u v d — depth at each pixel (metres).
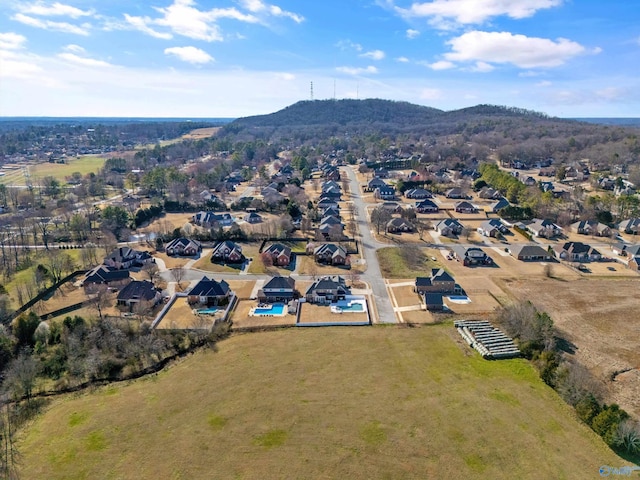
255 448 45.34
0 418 51.09
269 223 126.50
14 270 97.88
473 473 42.19
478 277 94.19
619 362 60.72
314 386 55.75
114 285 88.88
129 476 42.09
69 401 54.09
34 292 84.50
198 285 83.12
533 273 96.62
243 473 42.25
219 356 63.34
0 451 45.53
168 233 118.81
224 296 82.25
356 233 127.94
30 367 56.53
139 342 63.47
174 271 92.44
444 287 85.94
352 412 50.81
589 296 83.25
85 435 47.66
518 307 70.69
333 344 66.50
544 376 57.09
